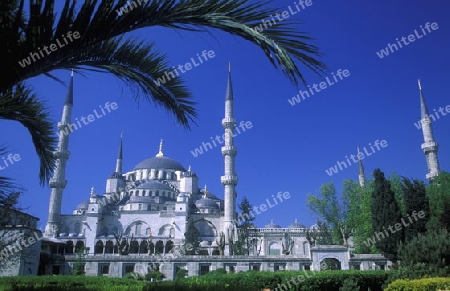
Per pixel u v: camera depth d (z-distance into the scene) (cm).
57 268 6506
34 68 723
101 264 6550
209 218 11050
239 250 8138
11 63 670
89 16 685
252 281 2969
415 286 1950
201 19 712
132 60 970
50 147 1178
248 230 8994
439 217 5166
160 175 13488
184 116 1110
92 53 884
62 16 675
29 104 1063
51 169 1214
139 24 736
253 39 695
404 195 5938
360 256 6084
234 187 10194
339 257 6088
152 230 10944
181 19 728
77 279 3059
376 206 6019
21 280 2897
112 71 963
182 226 10575
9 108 987
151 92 1049
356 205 7475
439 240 2688
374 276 3027
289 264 6294
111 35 727
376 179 6178
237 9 695
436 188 6500
